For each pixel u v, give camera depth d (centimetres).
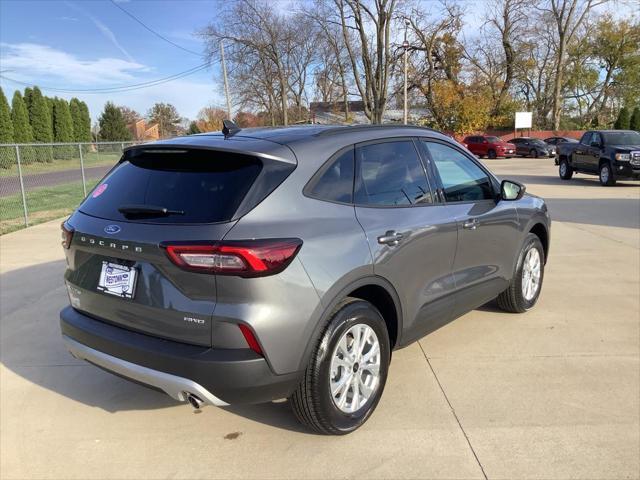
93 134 6700
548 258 718
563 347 422
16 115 3234
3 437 313
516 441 298
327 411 287
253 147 279
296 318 262
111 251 278
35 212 1366
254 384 256
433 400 343
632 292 564
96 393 365
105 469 282
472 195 412
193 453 295
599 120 5578
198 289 253
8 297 579
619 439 298
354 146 320
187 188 277
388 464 280
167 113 10712
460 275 388
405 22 4588
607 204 1238
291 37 5384
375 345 315
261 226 256
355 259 288
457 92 4822
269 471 278
